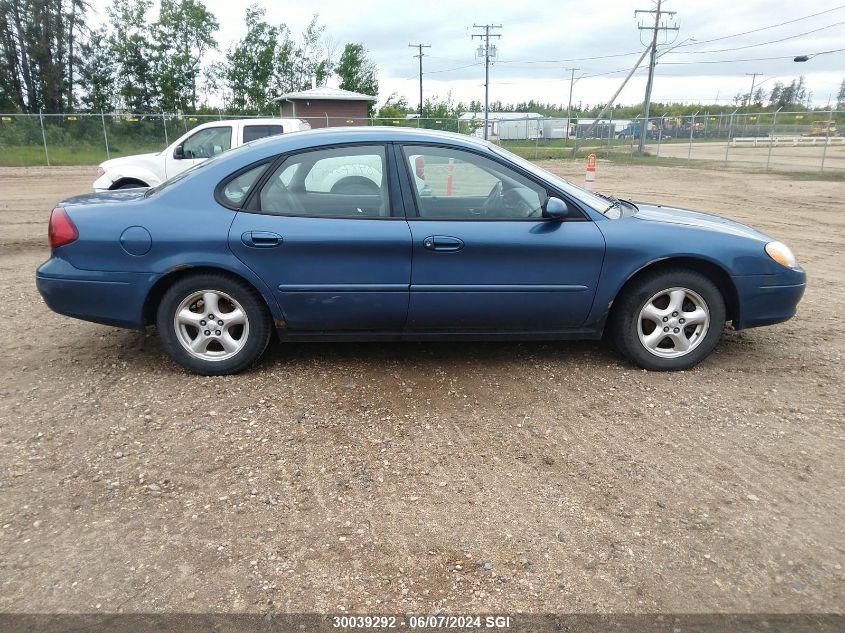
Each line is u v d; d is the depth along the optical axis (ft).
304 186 13.73
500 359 15.48
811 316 19.15
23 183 64.80
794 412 12.78
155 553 8.63
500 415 12.62
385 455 11.12
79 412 12.55
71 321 18.28
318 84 163.73
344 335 14.15
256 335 14.03
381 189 13.70
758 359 15.53
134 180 34.27
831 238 34.35
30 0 136.77
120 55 146.00
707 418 12.52
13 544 8.77
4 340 16.61
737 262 14.06
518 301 13.83
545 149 133.69
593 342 16.65
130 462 10.79
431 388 13.80
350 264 13.44
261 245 13.30
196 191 13.75
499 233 13.52
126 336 16.97
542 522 9.35
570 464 10.89
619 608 7.74
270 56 154.51
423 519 9.39
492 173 13.89
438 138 14.03
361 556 8.61
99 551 8.66
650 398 13.38
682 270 14.16
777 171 82.48
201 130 35.37
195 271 13.69
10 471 10.48
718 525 9.27
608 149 121.39
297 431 11.89
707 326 14.42
